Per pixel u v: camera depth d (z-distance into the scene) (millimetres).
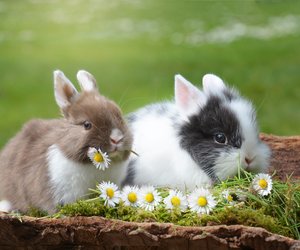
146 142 5793
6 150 5777
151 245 4363
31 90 12297
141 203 4875
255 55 14367
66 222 4457
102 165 4816
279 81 12500
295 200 5039
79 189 5004
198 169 5484
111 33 16422
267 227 4664
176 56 14375
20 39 15734
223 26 17031
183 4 18938
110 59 14070
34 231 4496
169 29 16797
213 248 4270
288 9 17406
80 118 4949
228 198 4934
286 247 4184
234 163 5312
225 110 5473
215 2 18641
